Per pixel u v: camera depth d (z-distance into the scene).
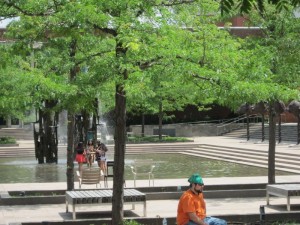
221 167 32.16
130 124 66.12
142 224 13.90
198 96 12.36
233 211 16.75
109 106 40.81
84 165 31.19
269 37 17.02
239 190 19.81
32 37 11.34
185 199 10.59
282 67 15.34
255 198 19.58
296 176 25.67
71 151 18.66
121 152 11.85
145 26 10.70
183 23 11.69
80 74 12.52
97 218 15.98
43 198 18.64
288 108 38.91
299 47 13.76
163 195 19.48
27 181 25.95
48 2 10.72
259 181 23.33
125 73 10.80
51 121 35.00
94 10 10.12
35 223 14.09
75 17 10.05
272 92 11.98
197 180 10.62
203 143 46.22
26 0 10.43
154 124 65.31
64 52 13.70
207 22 12.20
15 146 45.41
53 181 25.67
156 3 10.96
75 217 15.71
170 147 45.47
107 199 15.70
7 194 19.38
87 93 11.55
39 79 12.72
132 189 17.23
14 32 11.67
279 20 15.55
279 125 43.50
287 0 8.30
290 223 13.73
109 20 10.47
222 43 11.58
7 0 10.31
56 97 12.23
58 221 14.44
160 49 10.42
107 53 11.73
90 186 22.50
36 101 13.04
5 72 17.20
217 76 10.67
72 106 12.26
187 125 59.88
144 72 10.43
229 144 44.09
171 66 10.48
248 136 49.00
